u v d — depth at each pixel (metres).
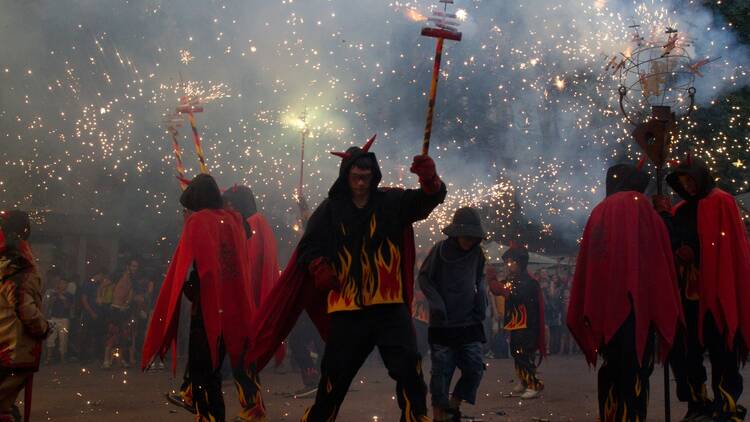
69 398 10.84
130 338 16.48
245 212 8.48
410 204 5.57
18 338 6.64
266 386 12.22
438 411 7.96
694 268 7.55
